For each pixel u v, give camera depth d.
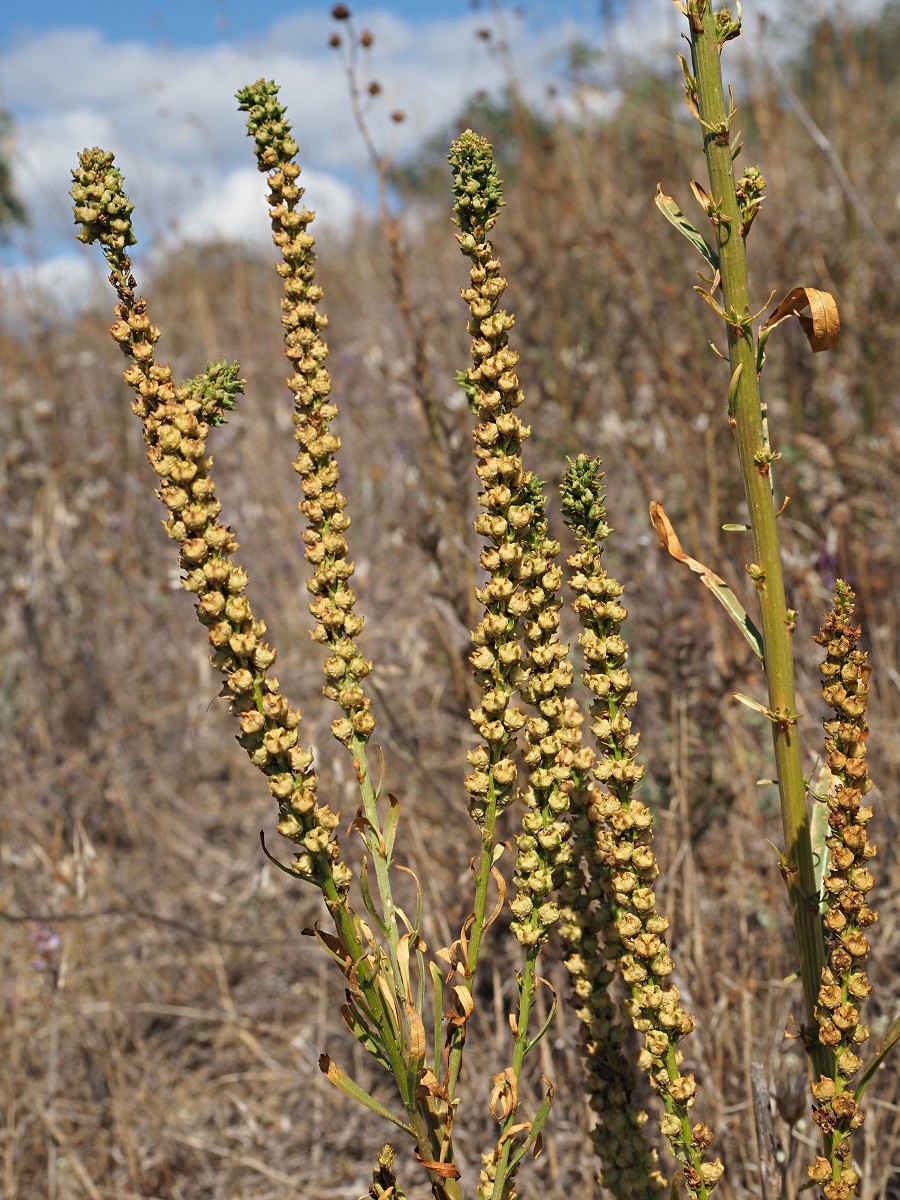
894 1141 2.30
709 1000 2.48
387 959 1.40
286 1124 3.05
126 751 4.47
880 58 8.37
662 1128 1.49
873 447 4.32
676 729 3.09
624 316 5.14
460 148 1.29
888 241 4.98
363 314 6.96
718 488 4.06
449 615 3.46
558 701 1.38
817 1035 1.53
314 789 1.32
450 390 5.16
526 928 1.39
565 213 5.99
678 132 5.79
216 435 5.86
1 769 4.26
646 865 1.41
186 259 7.69
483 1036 2.92
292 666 4.64
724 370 4.72
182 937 3.65
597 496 1.40
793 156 6.47
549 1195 2.52
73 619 4.82
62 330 7.05
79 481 5.80
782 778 1.56
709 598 3.57
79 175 1.26
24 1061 3.17
